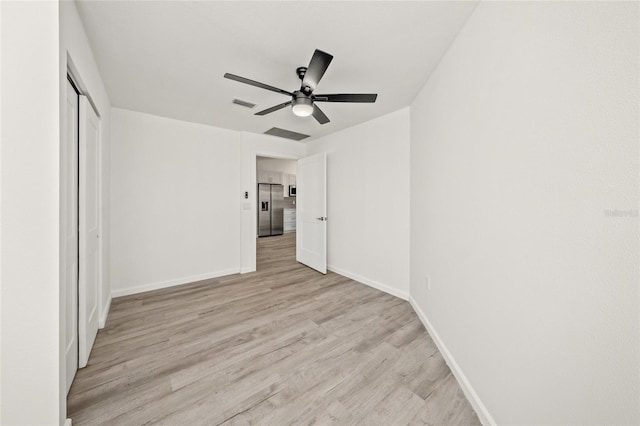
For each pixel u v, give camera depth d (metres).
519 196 0.98
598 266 0.67
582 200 0.71
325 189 3.73
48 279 0.98
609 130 0.64
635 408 0.59
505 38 1.06
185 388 1.39
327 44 1.65
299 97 1.92
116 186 2.78
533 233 0.90
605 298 0.65
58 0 0.99
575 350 0.73
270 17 1.41
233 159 3.68
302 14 1.39
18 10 0.94
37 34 0.96
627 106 0.60
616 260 0.63
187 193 3.29
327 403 1.29
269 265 4.25
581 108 0.72
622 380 0.61
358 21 1.43
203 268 3.43
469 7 1.32
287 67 1.94
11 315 0.94
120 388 1.38
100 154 2.02
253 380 1.46
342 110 2.82
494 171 1.15
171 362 1.62
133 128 2.89
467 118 1.41
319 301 2.68
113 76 2.06
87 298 1.65
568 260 0.76
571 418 0.75
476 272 1.30
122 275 2.82
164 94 2.43
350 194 3.50
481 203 1.26
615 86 0.63
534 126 0.90
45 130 0.98
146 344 1.83
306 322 2.19
